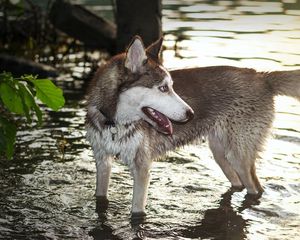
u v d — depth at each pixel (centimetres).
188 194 679
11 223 598
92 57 1284
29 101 502
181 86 665
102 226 597
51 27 1418
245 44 1330
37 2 1777
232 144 675
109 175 658
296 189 693
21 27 1391
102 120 611
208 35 1423
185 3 1845
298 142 835
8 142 507
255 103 675
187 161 780
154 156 655
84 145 816
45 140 830
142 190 624
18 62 1155
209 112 673
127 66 596
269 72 693
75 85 1104
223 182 715
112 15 1631
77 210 632
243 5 1802
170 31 1459
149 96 598
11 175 716
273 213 631
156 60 622
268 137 687
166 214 627
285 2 1856
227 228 596
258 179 694
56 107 524
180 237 575
